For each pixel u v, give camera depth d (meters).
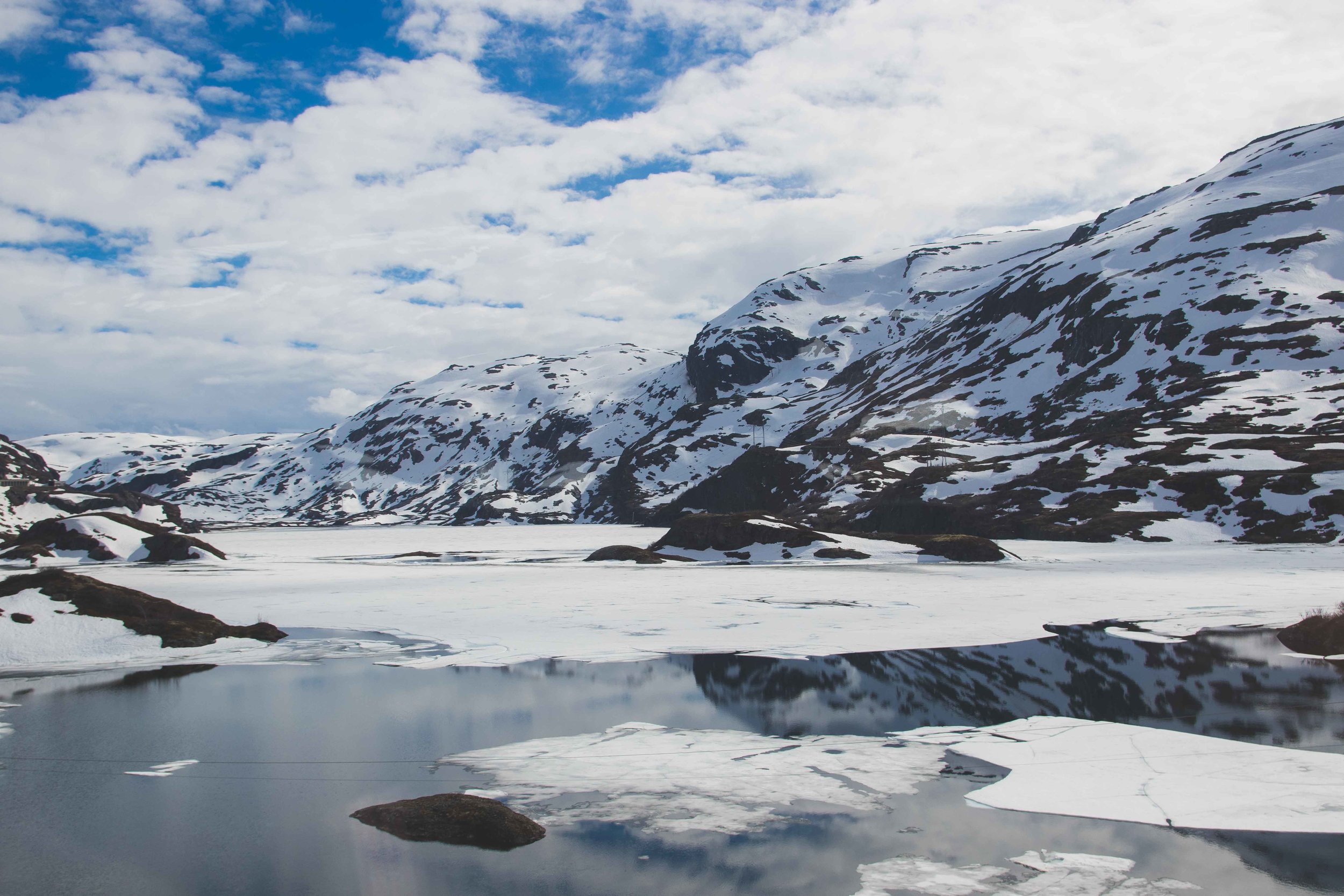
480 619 36.31
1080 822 12.81
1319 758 15.45
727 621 34.66
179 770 15.87
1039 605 38.34
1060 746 16.59
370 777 15.41
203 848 12.30
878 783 14.74
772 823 13.06
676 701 20.83
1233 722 18.08
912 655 26.58
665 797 14.26
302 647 29.52
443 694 21.83
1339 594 40.34
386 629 33.62
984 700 20.56
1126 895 10.54
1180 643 27.91
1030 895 10.56
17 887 11.05
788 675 23.92
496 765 15.97
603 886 11.00
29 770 15.89
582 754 16.59
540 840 12.52
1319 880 10.84
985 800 13.80
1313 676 22.70
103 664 26.53
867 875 11.22
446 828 12.69
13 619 28.61
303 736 17.97
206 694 22.05
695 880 11.09
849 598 42.28
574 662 26.28
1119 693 20.94
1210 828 12.48
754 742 17.27
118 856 12.07
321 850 12.22
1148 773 14.84
